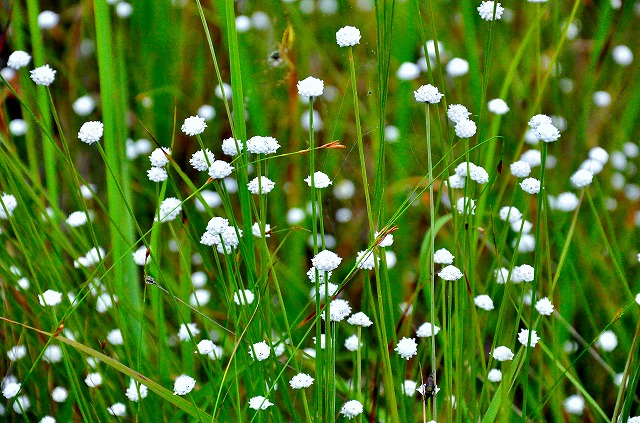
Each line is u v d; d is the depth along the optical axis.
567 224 1.02
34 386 0.93
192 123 0.82
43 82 0.84
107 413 0.88
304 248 1.03
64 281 0.94
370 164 1.06
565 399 0.94
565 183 1.05
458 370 0.84
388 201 1.03
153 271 0.92
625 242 1.01
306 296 1.00
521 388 0.96
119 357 0.92
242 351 0.85
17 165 0.97
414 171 1.06
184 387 0.81
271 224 1.04
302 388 0.82
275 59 1.06
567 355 0.96
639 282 0.97
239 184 0.85
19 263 0.96
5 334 0.93
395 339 0.85
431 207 0.82
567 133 1.07
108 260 1.00
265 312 0.87
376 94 1.06
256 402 0.82
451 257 0.86
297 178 1.06
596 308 0.98
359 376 0.84
